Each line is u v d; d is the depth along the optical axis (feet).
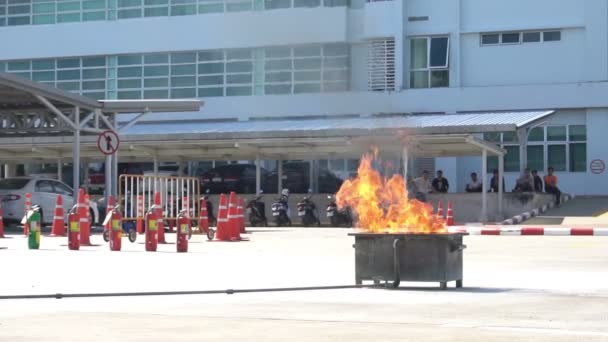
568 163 158.71
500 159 128.16
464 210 127.54
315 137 126.82
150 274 53.31
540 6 159.53
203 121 172.76
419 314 36.58
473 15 163.02
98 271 55.11
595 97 156.04
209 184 153.38
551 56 159.43
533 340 30.04
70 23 182.60
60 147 138.92
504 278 51.16
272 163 165.37
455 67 163.32
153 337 30.94
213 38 173.99
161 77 178.60
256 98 171.42
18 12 185.68
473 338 30.42
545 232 99.19
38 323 34.35
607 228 102.17
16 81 103.60
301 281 49.24
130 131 140.97
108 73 181.68
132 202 97.25
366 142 128.57
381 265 45.68
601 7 156.25
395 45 164.35
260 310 37.91
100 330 32.53
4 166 166.61
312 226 127.75
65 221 108.37
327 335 31.17
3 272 54.34
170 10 177.58
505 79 161.68
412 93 163.02
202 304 39.99
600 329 32.55
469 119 129.80
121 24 179.93
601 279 50.57
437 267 44.93
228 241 87.71
